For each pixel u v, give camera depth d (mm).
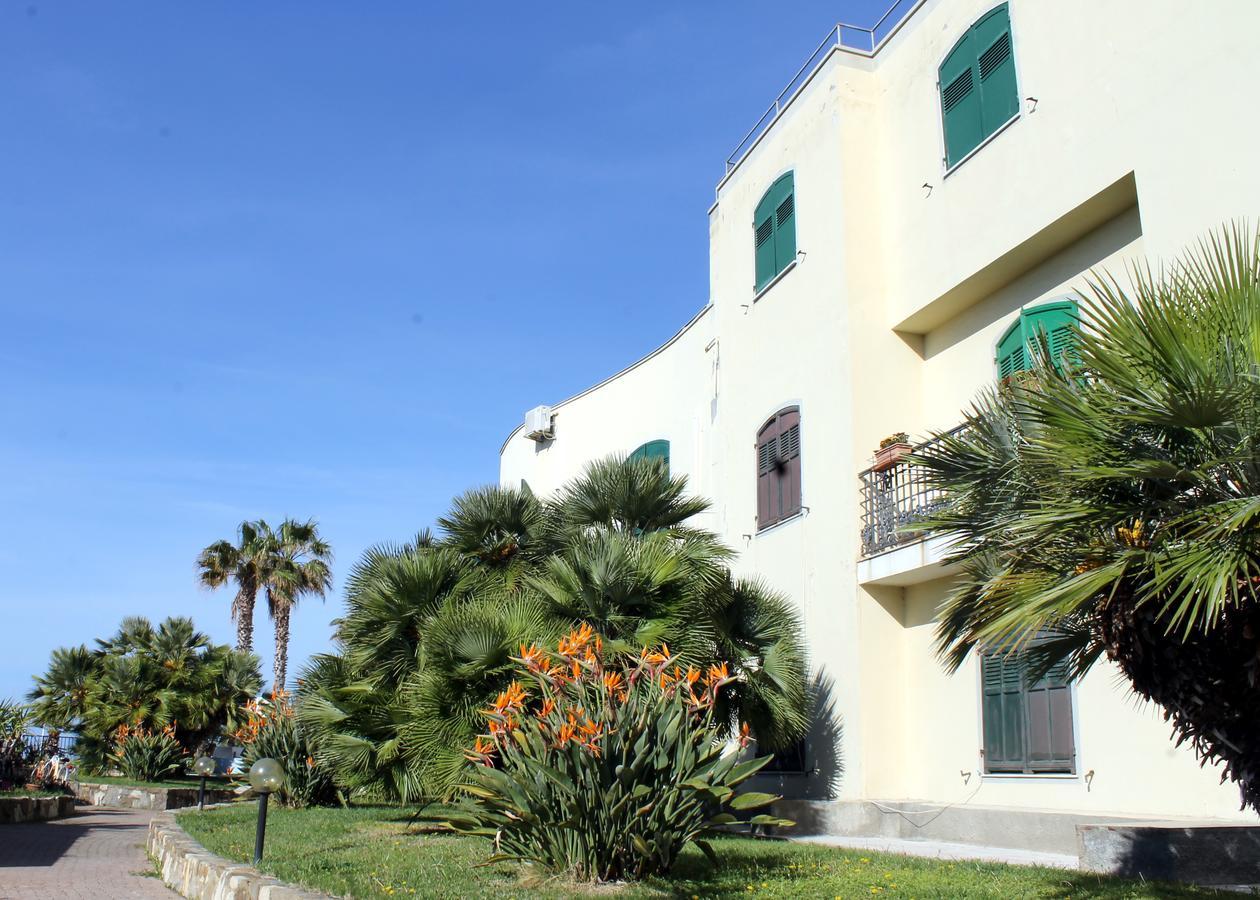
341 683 13852
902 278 14000
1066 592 5238
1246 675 5121
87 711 26000
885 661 13148
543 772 7316
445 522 14492
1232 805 8852
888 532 12797
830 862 8734
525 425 25672
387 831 11359
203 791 16734
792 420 15297
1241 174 9094
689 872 7953
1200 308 5379
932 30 13820
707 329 19625
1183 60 9820
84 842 13469
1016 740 11297
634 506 13953
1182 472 5148
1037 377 6043
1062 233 11469
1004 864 8602
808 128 15641
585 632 8523
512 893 6852
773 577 15352
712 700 8289
